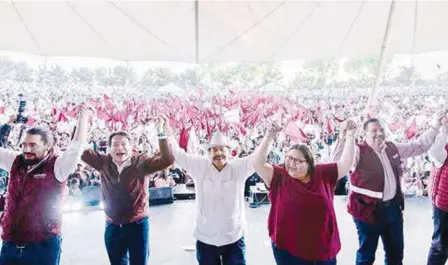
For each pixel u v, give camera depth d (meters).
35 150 2.75
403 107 14.20
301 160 2.78
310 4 4.37
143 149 7.05
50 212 2.79
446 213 3.41
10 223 2.74
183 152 3.32
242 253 3.23
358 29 4.77
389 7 4.55
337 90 23.81
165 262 4.47
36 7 3.92
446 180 3.39
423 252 4.67
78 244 5.08
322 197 2.78
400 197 3.43
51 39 4.27
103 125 7.72
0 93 15.52
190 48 4.72
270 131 2.90
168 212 6.72
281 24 4.58
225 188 3.14
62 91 21.36
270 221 2.99
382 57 4.86
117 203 3.28
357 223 3.51
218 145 3.16
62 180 2.82
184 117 7.47
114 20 4.20
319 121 9.21
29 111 8.74
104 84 23.31
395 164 3.41
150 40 4.50
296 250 2.79
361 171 3.43
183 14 4.31
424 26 4.84
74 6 3.98
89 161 3.33
